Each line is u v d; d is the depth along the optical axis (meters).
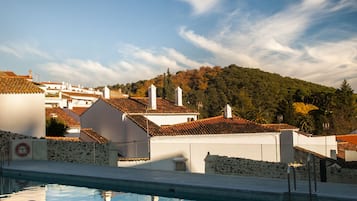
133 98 40.22
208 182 16.19
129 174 19.75
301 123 72.44
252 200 13.83
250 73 107.75
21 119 32.09
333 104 85.25
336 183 15.20
